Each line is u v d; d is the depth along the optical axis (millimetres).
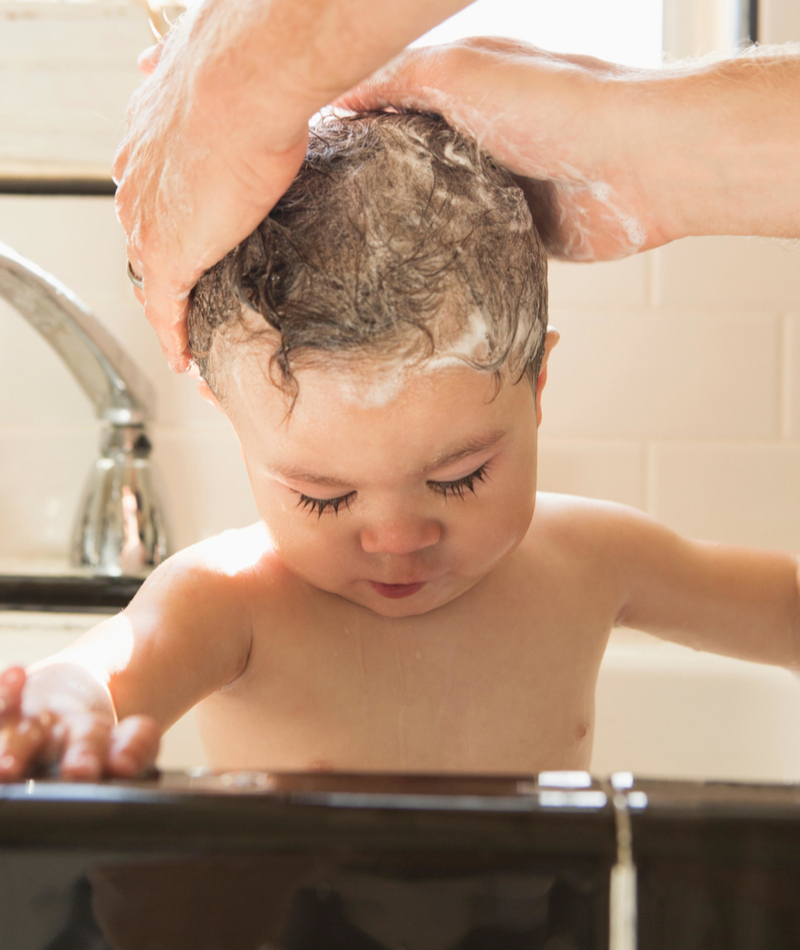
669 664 871
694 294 1064
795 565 814
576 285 1066
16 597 895
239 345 511
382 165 502
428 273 491
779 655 815
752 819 276
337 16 369
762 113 479
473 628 686
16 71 1059
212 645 605
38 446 1092
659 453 1075
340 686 654
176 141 430
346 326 487
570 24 1140
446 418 501
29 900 280
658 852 275
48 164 1064
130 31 1053
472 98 492
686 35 1133
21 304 917
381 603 606
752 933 274
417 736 665
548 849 275
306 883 278
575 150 495
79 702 427
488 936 276
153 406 995
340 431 497
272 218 494
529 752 691
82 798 283
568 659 716
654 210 516
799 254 1056
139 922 279
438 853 275
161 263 478
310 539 551
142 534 946
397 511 524
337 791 289
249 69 391
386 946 276
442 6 360
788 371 1069
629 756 862
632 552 774
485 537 553
